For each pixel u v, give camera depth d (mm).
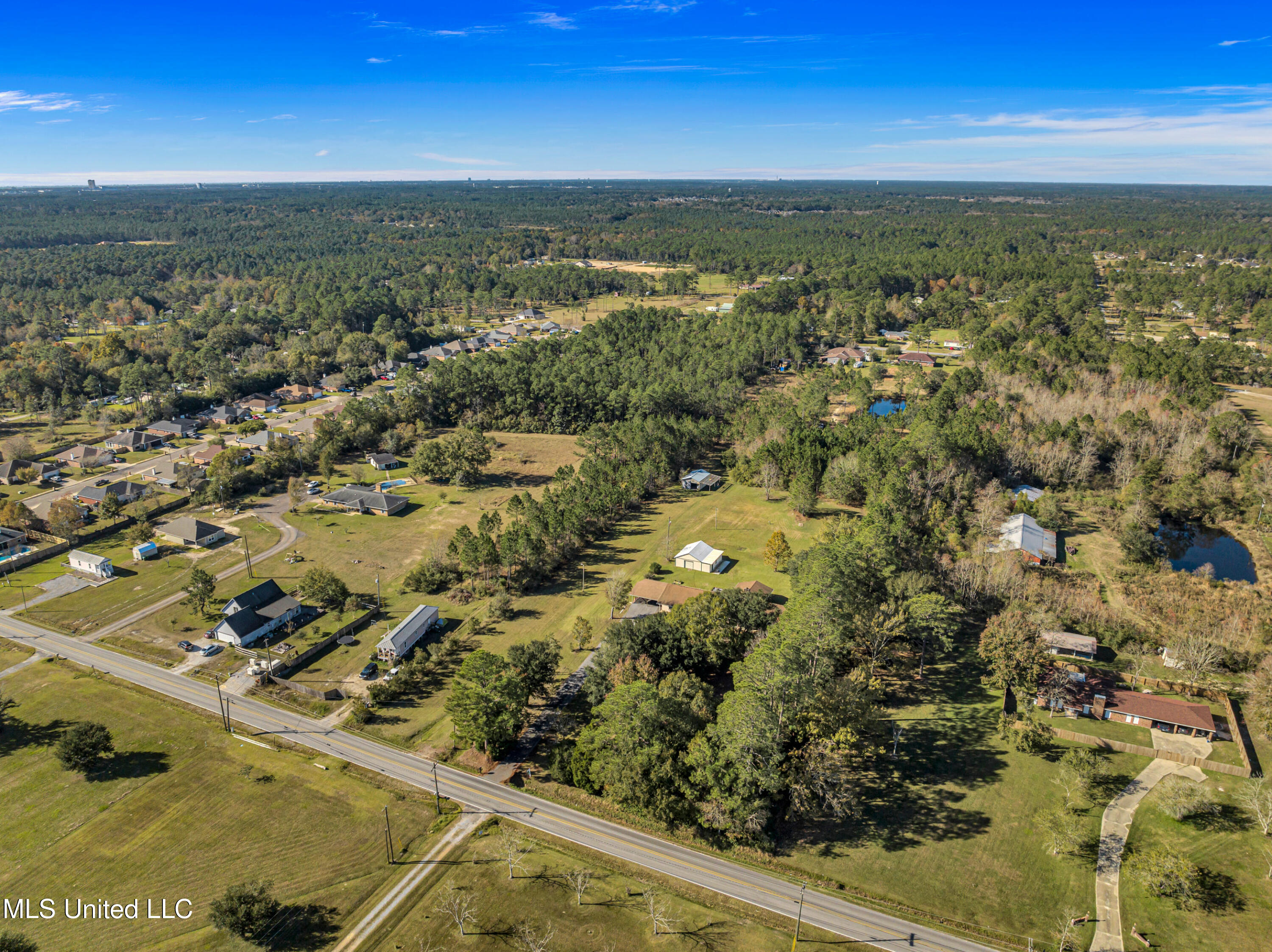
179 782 80812
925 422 168750
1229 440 171000
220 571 131125
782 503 163000
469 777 82812
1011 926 65312
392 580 129250
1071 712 93062
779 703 79188
